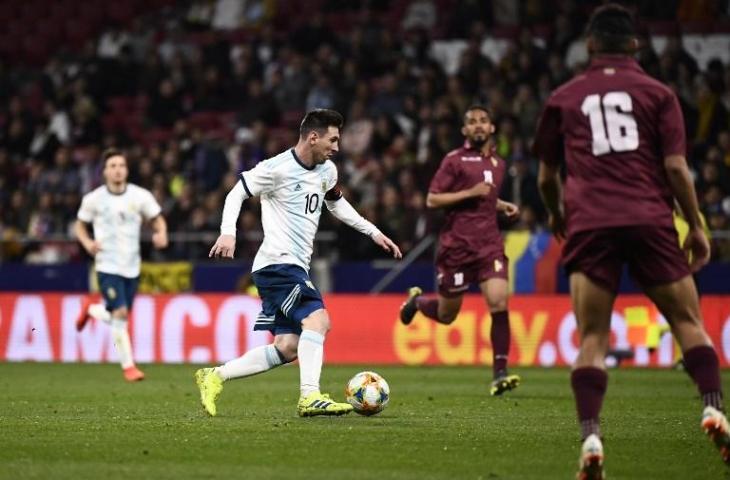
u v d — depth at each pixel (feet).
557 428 87.15
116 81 279.49
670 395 123.24
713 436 62.28
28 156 268.82
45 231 231.91
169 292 207.31
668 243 63.62
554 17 254.68
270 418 93.45
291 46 264.72
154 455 70.85
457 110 221.66
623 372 164.96
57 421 91.25
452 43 263.08
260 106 250.57
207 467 65.98
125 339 147.74
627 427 89.15
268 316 95.20
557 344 183.11
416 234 201.46
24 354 202.80
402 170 215.72
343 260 204.03
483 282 123.75
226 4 300.40
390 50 255.29
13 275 217.15
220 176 233.14
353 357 191.42
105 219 147.54
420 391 127.54
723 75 223.51
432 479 62.34
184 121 263.29
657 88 64.54
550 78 226.38
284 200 92.68
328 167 94.22
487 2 260.62
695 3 250.16
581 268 64.23
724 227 186.91
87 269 212.64
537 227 197.26
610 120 64.18
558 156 67.36
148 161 237.86
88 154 248.73
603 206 63.36
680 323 65.26
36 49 320.91
